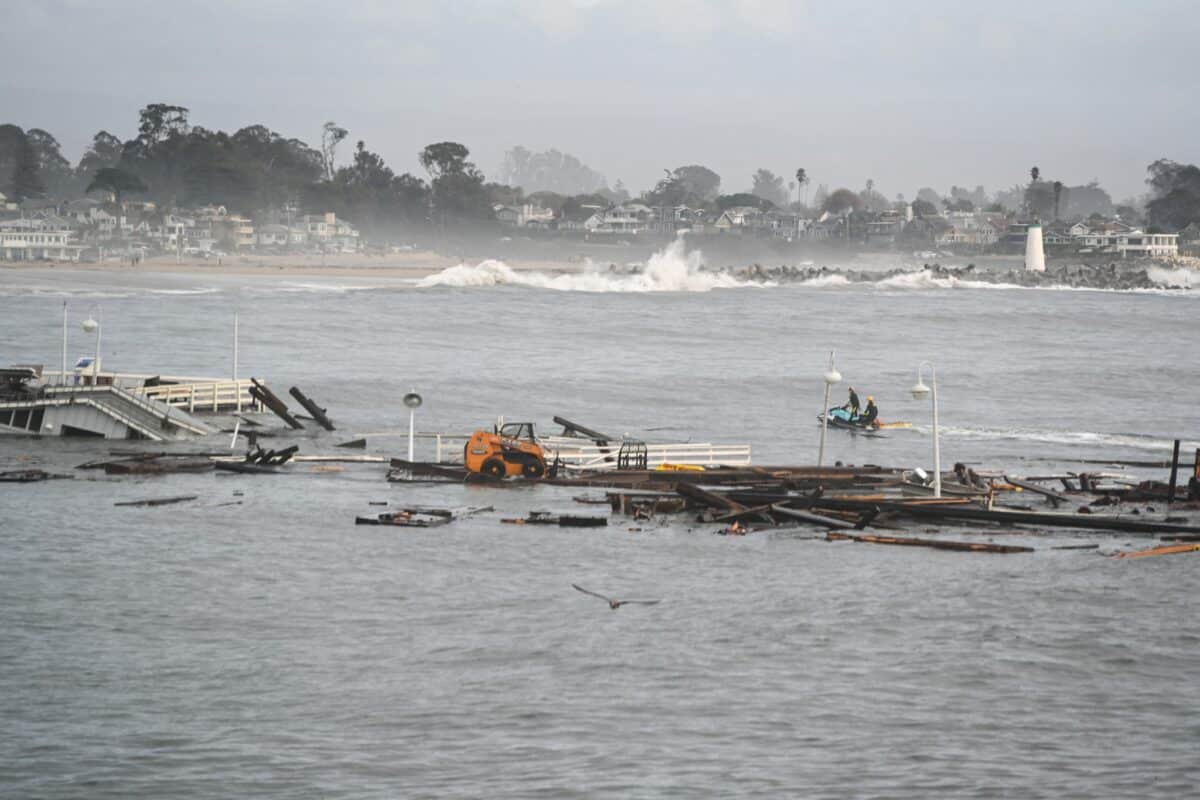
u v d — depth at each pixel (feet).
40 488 367.66
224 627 244.22
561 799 173.27
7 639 233.55
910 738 194.08
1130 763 185.88
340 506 353.51
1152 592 273.95
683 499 354.33
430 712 202.59
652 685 215.10
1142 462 481.46
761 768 183.11
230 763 183.42
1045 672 223.10
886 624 249.75
